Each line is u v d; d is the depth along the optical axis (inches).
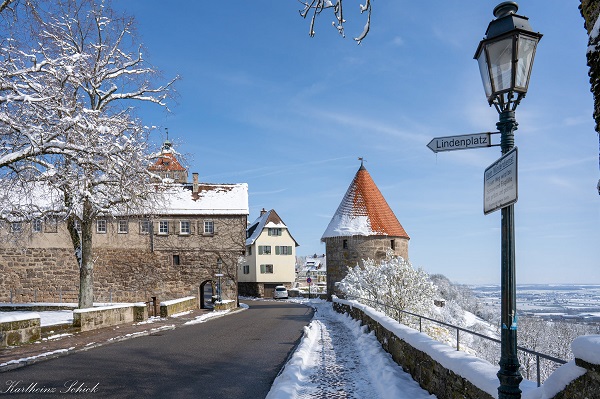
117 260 1434.5
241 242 1492.4
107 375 364.8
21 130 549.0
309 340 543.2
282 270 2458.2
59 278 1390.3
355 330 646.5
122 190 748.0
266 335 637.3
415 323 830.5
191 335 634.8
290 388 299.7
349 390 309.3
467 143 180.4
